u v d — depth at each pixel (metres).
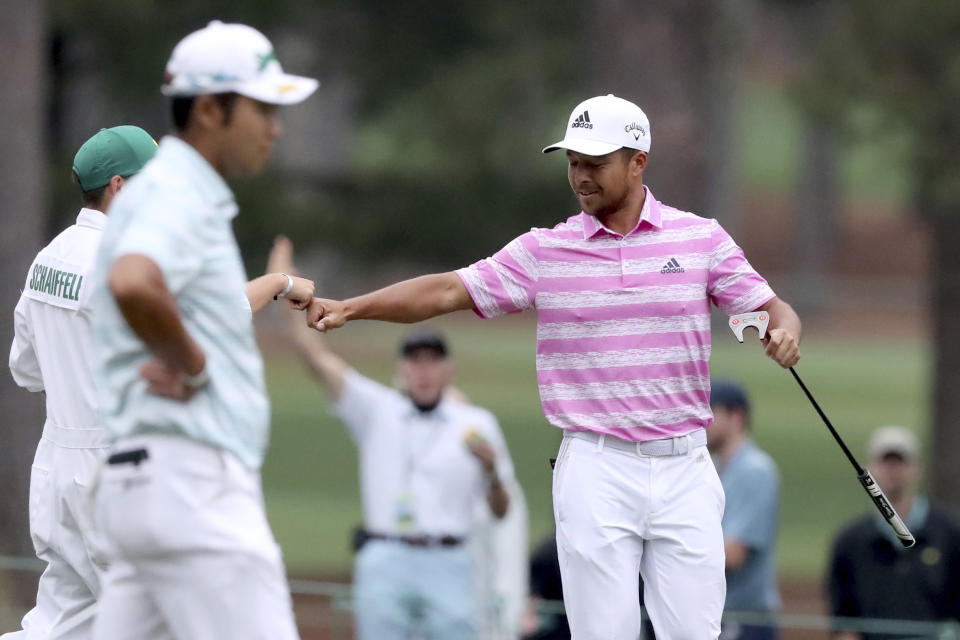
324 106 84.81
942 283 55.00
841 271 193.25
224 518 14.14
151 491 13.91
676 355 18.38
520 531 30.48
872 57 46.97
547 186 51.81
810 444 87.56
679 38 55.75
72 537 18.39
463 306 18.78
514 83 53.12
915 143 46.59
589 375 18.41
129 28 47.91
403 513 29.84
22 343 19.03
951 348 55.06
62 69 49.69
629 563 18.28
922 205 50.31
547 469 78.19
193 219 13.91
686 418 18.45
